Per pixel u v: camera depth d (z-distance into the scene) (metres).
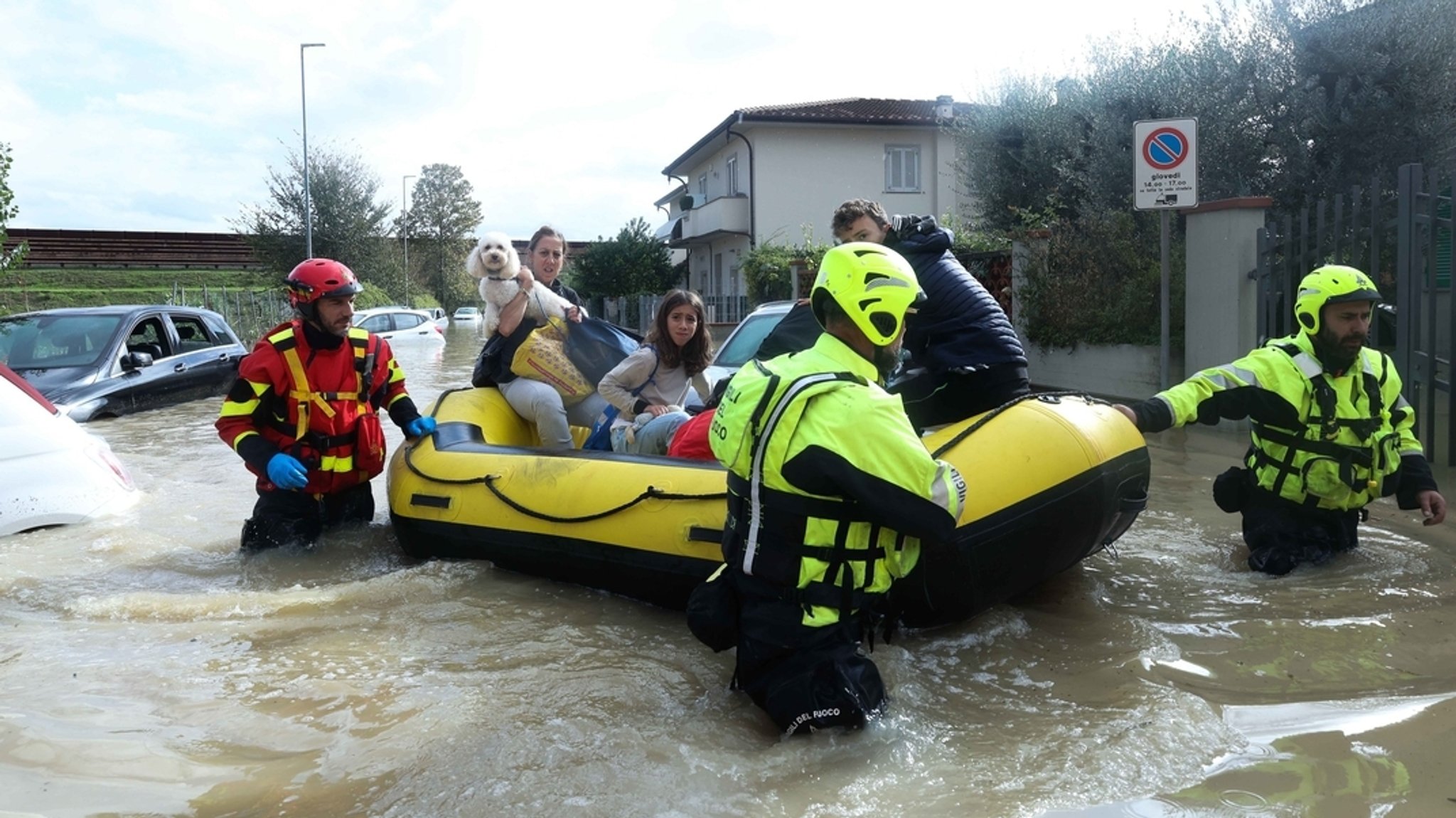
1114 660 3.49
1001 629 3.81
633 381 5.49
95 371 10.33
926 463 2.73
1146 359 10.84
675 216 39.94
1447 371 6.88
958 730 2.97
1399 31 11.41
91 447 6.36
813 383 2.79
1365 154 11.92
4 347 10.70
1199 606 4.05
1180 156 8.12
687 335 5.50
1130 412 4.30
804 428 2.79
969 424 3.95
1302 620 3.86
